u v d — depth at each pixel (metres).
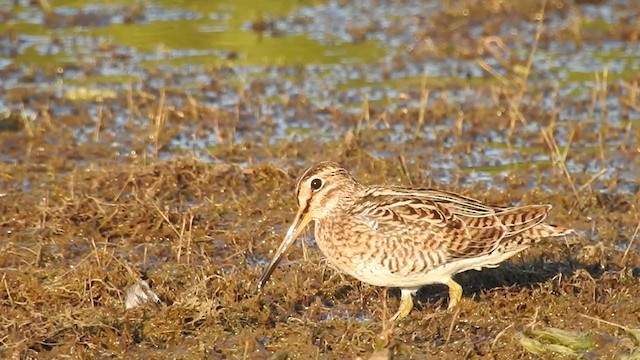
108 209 13.32
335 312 11.04
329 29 21.17
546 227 10.76
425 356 10.07
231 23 21.44
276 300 11.26
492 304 10.95
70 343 10.19
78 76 18.67
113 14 21.75
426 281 10.75
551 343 10.23
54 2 22.41
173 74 18.81
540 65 19.27
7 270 11.89
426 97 16.95
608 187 14.34
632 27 20.89
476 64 19.45
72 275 11.44
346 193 11.04
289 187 14.19
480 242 10.59
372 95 17.92
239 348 10.23
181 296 11.00
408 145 15.84
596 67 19.22
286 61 19.55
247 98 17.69
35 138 15.99
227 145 15.76
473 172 14.91
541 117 16.88
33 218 13.15
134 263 12.07
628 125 16.16
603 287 11.38
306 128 16.55
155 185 13.91
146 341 10.36
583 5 22.16
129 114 16.98
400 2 22.73
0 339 10.28
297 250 12.52
